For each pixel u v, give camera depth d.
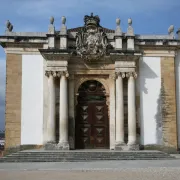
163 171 23.59
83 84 39.53
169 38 39.81
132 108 37.28
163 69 39.28
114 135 38.03
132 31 38.44
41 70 38.44
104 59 38.50
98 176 21.19
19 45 38.53
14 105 37.81
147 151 34.66
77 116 39.25
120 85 37.47
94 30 38.50
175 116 38.75
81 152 33.28
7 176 21.50
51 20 38.22
